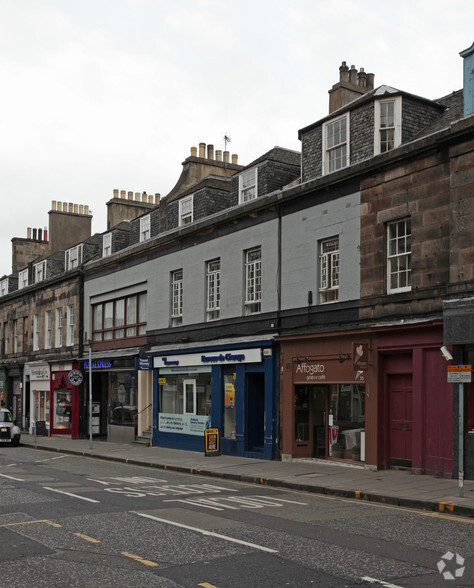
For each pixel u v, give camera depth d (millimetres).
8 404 40438
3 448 26531
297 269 18203
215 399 21062
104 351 29109
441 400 13906
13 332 40969
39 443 27594
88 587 6270
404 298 14844
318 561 7148
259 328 19469
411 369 14867
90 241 34125
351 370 16172
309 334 17219
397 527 9094
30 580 6516
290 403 17984
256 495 12555
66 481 14578
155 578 6539
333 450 17109
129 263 27516
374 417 15422
